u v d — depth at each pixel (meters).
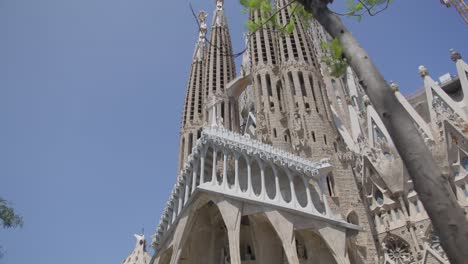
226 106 73.12
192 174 43.78
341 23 10.78
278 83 59.44
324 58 13.20
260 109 58.41
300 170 41.53
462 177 45.12
